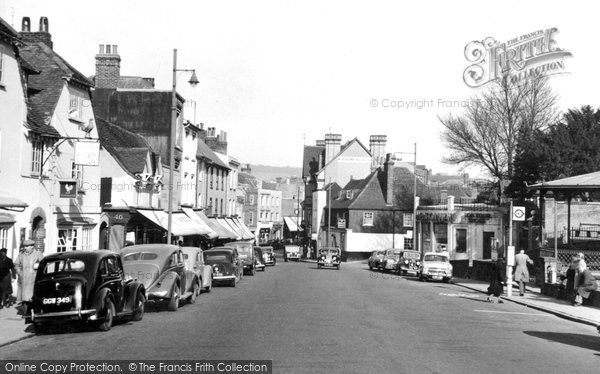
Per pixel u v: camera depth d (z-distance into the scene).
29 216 23.17
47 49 28.03
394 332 14.44
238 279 31.31
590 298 22.55
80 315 13.76
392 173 75.06
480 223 56.00
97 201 30.05
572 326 17.66
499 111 47.50
